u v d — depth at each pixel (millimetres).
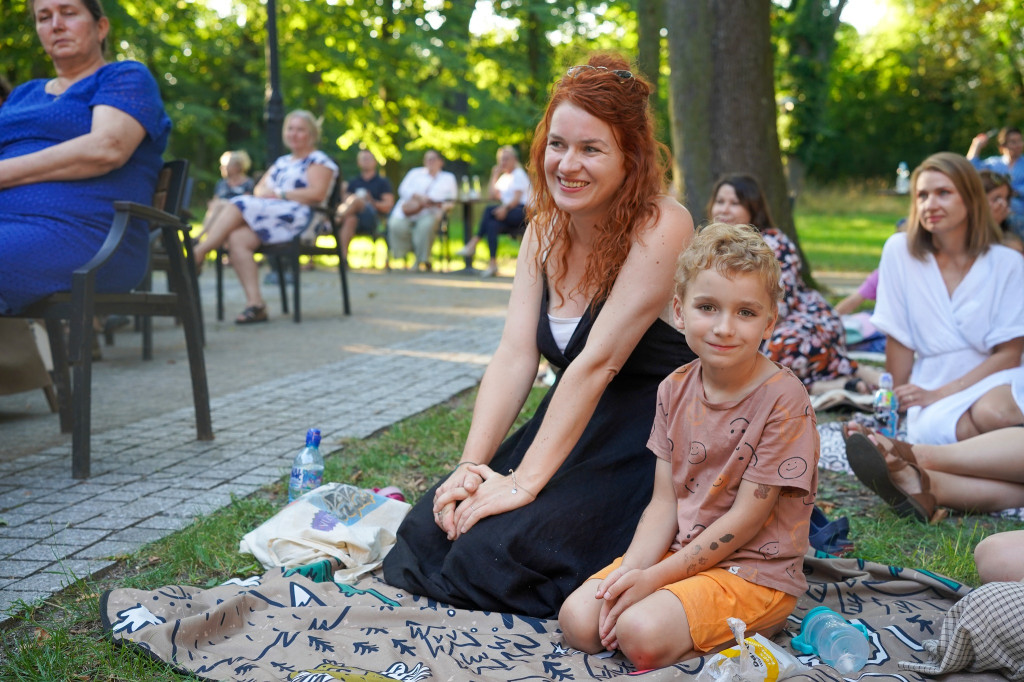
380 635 2398
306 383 5855
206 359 6781
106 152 3961
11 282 3752
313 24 23203
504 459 2996
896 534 3277
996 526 3350
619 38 25500
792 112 28375
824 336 5359
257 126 33125
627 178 2740
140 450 4238
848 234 23359
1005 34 35562
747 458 2277
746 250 2232
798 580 2354
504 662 2260
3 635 2424
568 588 2598
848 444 3340
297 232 8625
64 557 2930
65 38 4168
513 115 21734
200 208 32000
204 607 2527
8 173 3883
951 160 4012
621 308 2713
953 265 4129
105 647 2324
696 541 2281
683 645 2172
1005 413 3725
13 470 3904
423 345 7422
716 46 8742
